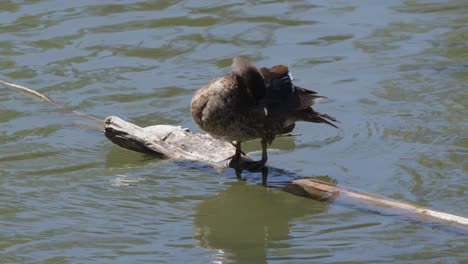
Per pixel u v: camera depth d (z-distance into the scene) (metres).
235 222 11.00
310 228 10.77
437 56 17.00
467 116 14.20
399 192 11.66
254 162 12.44
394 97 15.09
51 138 13.76
